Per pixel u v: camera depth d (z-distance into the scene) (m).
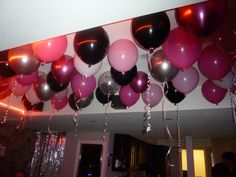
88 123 4.88
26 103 3.52
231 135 5.36
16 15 1.46
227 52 1.77
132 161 6.33
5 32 1.69
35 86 2.84
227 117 3.55
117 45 2.02
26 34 1.71
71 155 6.01
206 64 2.00
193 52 1.79
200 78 3.04
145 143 7.39
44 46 1.91
